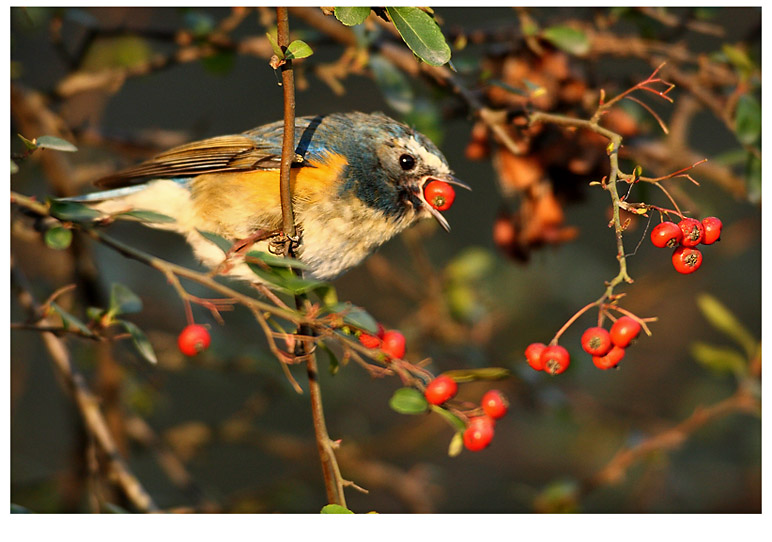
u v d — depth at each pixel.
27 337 12.25
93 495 8.34
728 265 14.48
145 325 11.90
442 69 8.70
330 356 6.14
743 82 8.98
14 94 9.64
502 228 9.16
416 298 11.79
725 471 12.20
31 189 11.70
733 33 13.87
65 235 6.14
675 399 13.66
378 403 14.25
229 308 5.87
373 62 9.08
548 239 8.95
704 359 9.55
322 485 11.98
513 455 14.18
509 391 11.94
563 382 11.77
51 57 13.46
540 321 13.09
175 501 10.94
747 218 14.05
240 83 15.71
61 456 13.20
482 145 9.03
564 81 8.88
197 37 10.18
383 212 8.29
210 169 8.13
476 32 9.36
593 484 9.95
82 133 10.70
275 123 8.53
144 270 12.74
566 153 8.69
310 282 5.81
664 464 10.70
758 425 12.24
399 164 8.27
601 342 5.62
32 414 13.50
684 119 9.66
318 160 8.10
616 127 8.95
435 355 11.79
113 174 8.64
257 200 8.05
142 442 10.52
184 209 8.30
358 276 14.23
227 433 11.28
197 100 15.65
